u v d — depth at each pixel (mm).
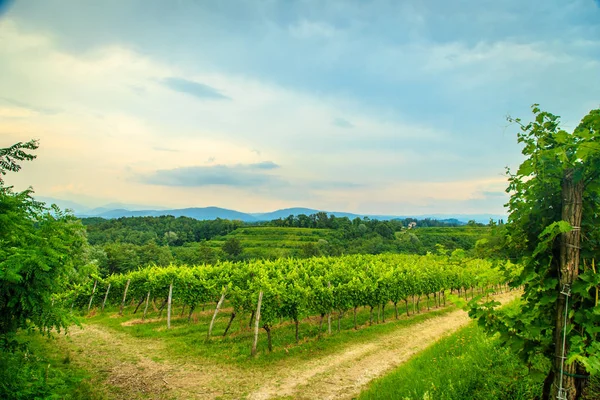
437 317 21203
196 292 19422
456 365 7438
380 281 19656
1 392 6074
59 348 13297
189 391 9742
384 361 12172
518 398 5137
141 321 19766
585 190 3613
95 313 23328
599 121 3314
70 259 8016
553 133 3508
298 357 12930
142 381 10406
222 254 73125
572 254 3455
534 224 3926
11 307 7066
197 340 15266
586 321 3381
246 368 11703
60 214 7867
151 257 55812
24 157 6613
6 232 6441
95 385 9836
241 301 15172
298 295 15125
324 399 9055
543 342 3812
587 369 2887
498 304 4117
